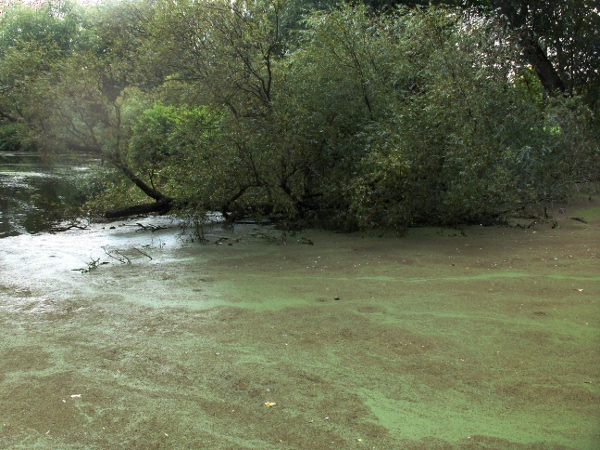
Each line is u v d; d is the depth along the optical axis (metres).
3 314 4.86
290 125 8.29
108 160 9.21
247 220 9.92
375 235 8.26
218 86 8.66
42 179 18.30
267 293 5.41
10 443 2.81
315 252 7.21
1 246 7.94
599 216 9.52
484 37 8.62
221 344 4.11
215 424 2.98
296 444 2.78
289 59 9.27
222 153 8.38
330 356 3.87
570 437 2.81
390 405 3.17
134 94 9.42
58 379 3.55
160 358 3.87
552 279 5.64
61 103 8.58
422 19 8.68
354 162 8.41
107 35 9.10
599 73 14.05
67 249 7.70
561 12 13.76
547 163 9.14
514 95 8.87
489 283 5.56
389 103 8.53
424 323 4.48
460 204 8.11
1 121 9.35
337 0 13.75
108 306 5.07
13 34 26.17
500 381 3.44
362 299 5.16
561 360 3.72
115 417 3.06
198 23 8.37
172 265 6.66
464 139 7.59
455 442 2.79
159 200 9.93
